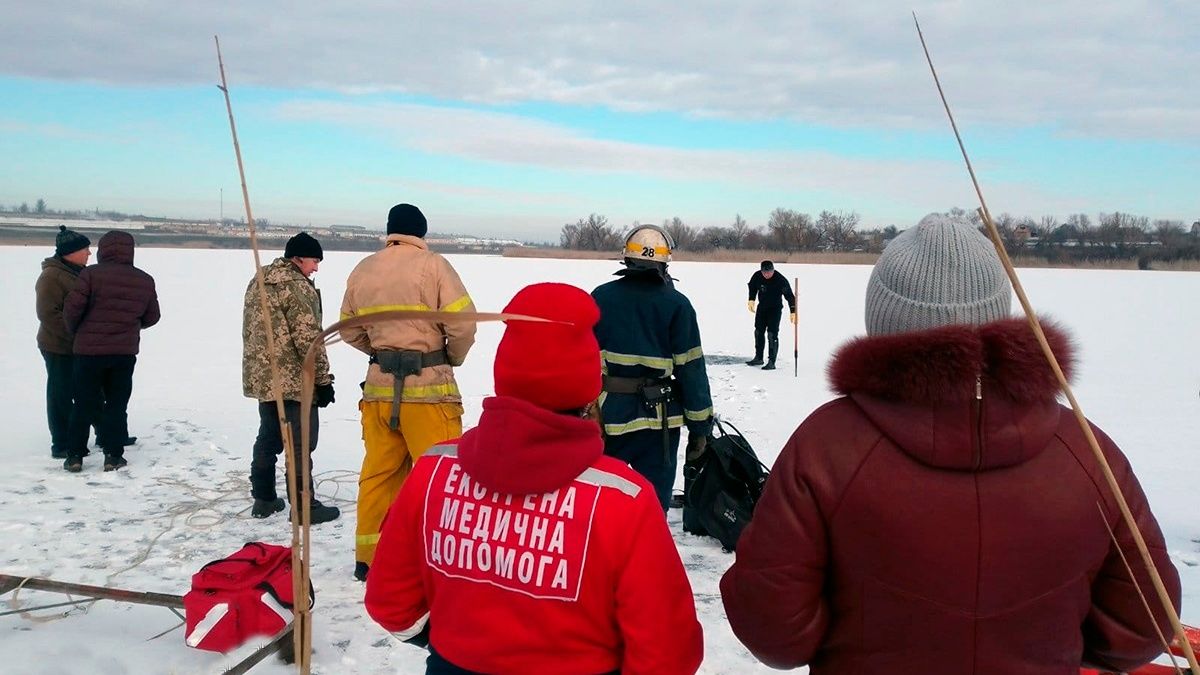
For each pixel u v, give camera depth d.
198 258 47.88
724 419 9.37
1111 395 11.21
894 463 1.54
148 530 5.28
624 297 4.31
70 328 6.45
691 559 4.95
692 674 1.80
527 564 1.69
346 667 3.52
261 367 5.31
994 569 1.50
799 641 1.66
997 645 1.53
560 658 1.71
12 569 4.55
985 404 1.47
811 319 22.30
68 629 3.77
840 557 1.61
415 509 1.86
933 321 1.60
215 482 6.39
